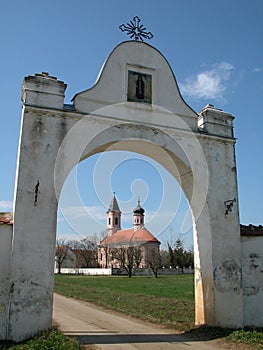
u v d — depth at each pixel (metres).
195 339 10.86
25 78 11.22
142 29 13.34
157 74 12.95
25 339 9.57
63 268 72.44
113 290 30.92
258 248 13.13
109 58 12.37
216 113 13.59
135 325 13.73
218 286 12.18
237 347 9.80
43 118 11.16
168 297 24.25
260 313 12.58
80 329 12.87
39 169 10.80
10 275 9.89
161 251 81.00
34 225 10.40
